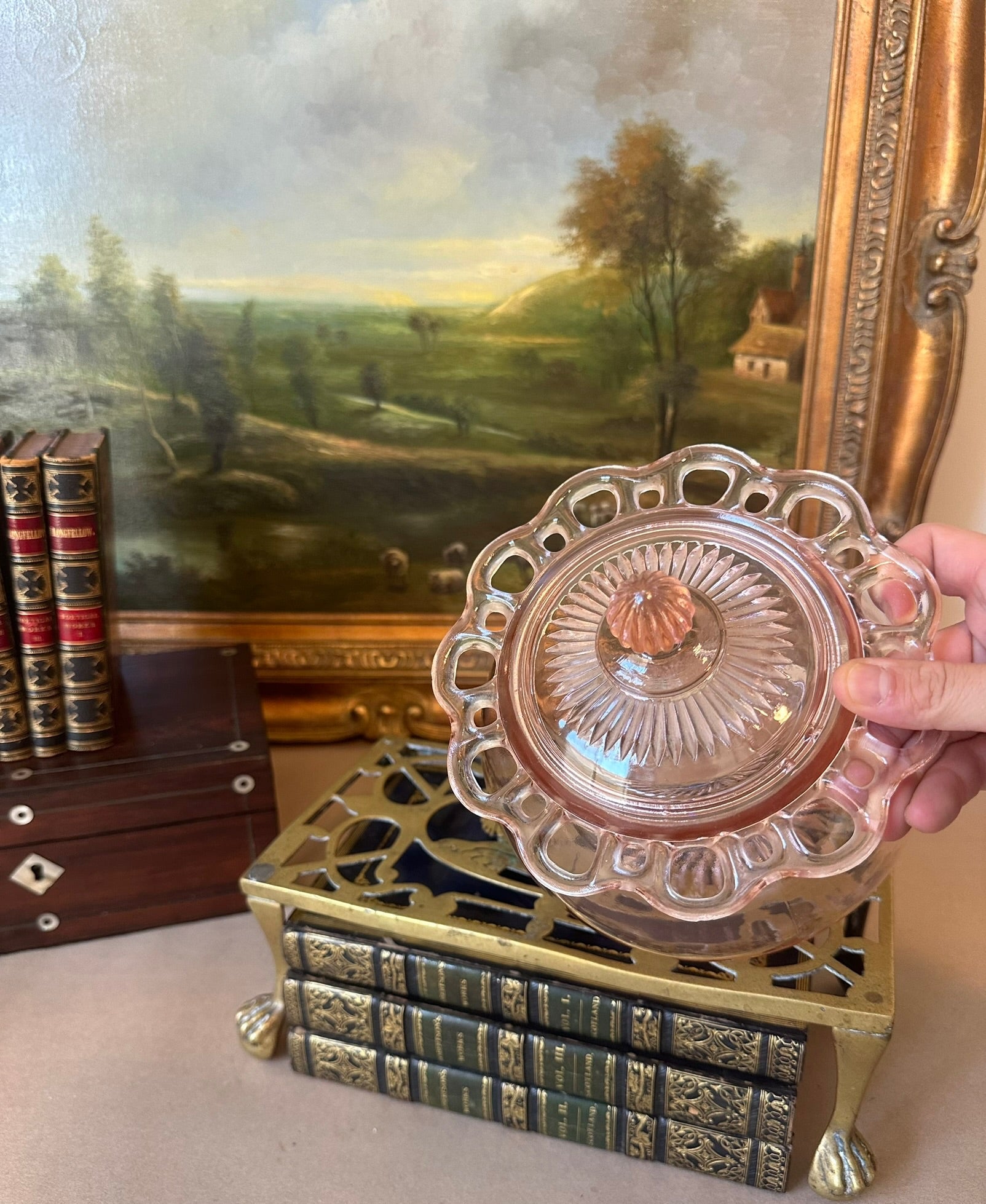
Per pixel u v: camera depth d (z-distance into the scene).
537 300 0.90
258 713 0.89
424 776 0.85
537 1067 0.63
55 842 0.80
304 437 0.97
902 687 0.46
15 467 0.76
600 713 0.53
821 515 0.92
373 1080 0.68
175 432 0.98
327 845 0.74
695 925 0.51
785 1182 0.60
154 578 1.03
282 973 0.70
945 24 0.77
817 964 0.60
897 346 0.86
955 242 0.82
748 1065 0.58
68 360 0.96
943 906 0.83
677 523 0.61
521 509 0.98
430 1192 0.61
